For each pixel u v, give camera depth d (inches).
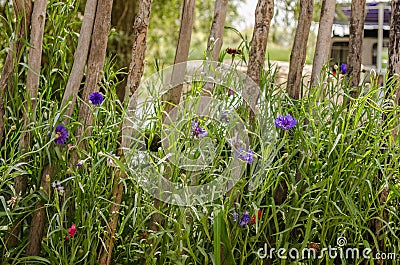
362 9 78.0
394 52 76.2
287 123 67.5
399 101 76.3
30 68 68.6
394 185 72.9
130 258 70.4
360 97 70.2
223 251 69.1
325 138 71.9
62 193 67.6
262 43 73.3
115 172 68.9
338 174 68.7
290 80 75.9
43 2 69.5
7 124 70.0
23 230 74.2
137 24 71.2
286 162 69.0
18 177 69.8
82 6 96.2
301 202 70.7
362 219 68.5
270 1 73.0
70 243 67.8
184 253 68.6
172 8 154.6
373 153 69.5
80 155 66.9
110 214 68.2
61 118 68.3
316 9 129.5
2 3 91.7
